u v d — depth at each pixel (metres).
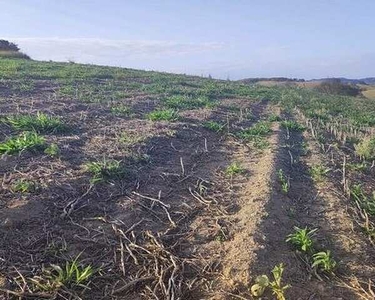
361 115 16.17
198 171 6.73
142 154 7.00
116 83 16.95
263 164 7.09
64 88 13.82
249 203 5.39
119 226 4.71
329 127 11.90
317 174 6.88
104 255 4.21
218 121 10.74
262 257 4.13
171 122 9.66
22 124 7.77
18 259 3.98
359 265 4.32
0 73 15.98
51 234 4.41
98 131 8.28
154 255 4.22
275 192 5.79
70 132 8.05
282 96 19.41
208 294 3.71
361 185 6.76
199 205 5.42
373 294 3.82
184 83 19.97
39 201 4.92
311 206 5.70
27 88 13.17
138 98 13.37
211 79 25.52
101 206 5.11
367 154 8.68
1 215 4.49
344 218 5.35
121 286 3.79
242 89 20.31
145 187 5.82
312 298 3.74
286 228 4.89
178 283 3.86
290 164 7.45
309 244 4.41
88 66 23.56
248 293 3.68
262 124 10.74
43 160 6.20
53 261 4.02
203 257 4.26
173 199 5.58
